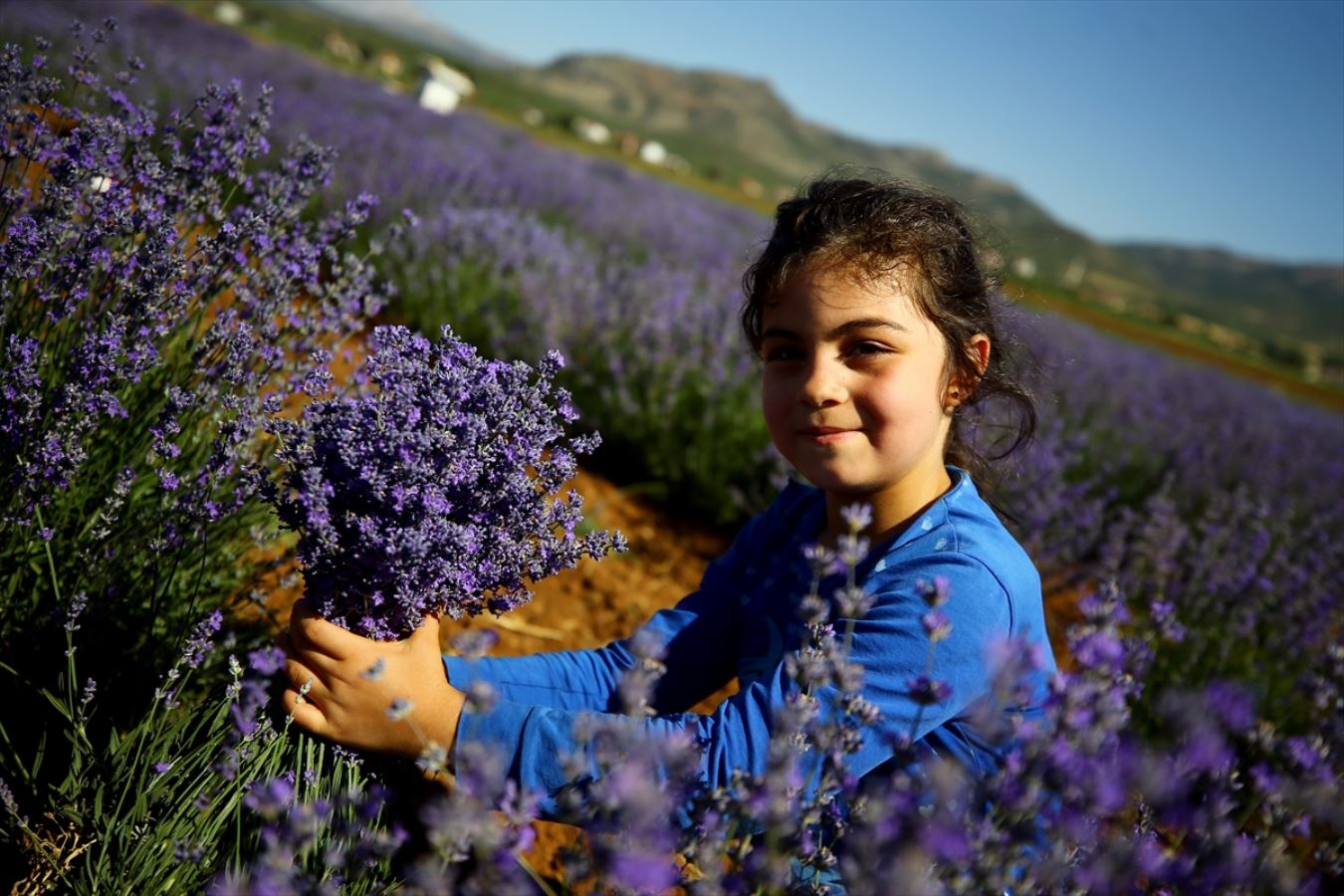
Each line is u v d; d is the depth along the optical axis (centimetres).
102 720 176
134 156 205
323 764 152
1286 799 124
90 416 168
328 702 144
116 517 187
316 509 131
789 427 164
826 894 134
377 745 146
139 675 177
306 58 2278
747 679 181
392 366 144
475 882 99
